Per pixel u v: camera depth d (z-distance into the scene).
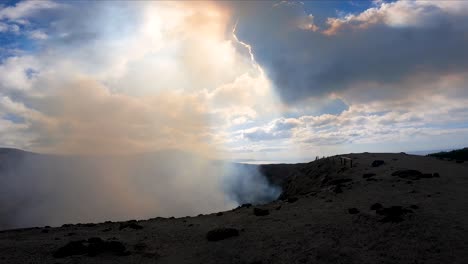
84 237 23.67
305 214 25.28
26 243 21.44
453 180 30.12
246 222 25.52
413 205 22.45
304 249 18.19
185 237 22.91
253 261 17.56
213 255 18.97
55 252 19.12
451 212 20.55
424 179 31.33
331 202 28.27
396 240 17.50
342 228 20.52
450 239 16.62
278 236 20.81
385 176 35.03
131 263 18.05
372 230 19.33
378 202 25.66
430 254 15.52
